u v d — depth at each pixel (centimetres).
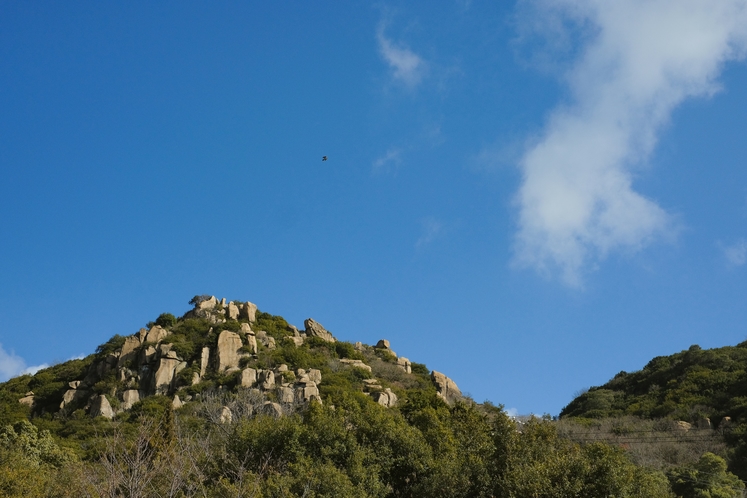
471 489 3900
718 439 6719
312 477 3541
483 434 4544
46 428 6631
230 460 3841
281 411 6075
